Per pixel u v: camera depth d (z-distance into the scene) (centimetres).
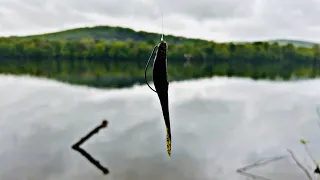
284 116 2147
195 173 1159
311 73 7869
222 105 2545
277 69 9956
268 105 2581
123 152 1362
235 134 1675
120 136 1596
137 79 5116
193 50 14788
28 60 12706
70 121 1884
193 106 2497
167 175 1125
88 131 1684
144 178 1107
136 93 3138
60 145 1445
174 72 7119
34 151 1361
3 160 1252
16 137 1558
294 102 2761
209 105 2547
